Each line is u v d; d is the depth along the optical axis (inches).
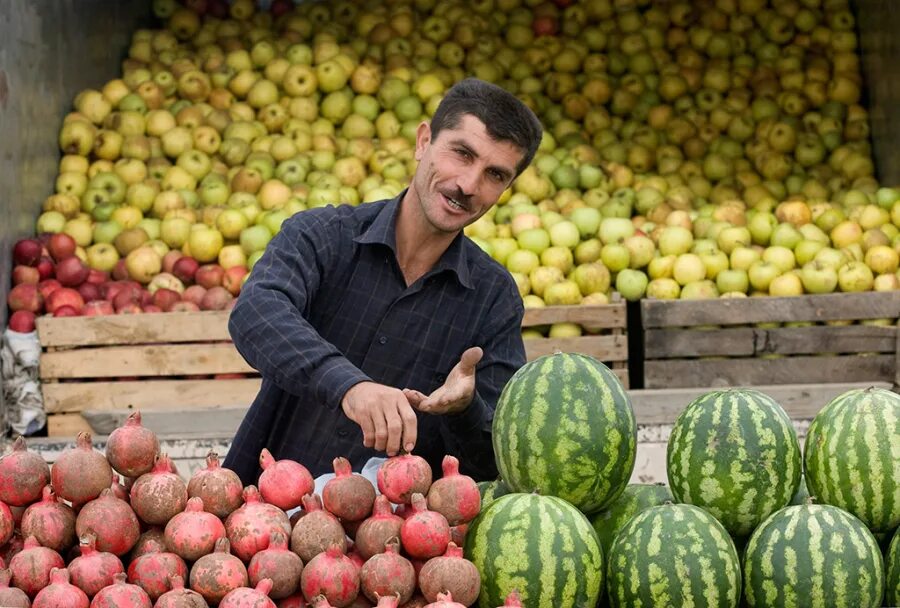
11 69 234.1
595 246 245.4
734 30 316.5
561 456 100.3
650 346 218.5
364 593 89.7
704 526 95.1
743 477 101.7
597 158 284.7
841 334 217.6
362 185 269.7
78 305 224.5
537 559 92.3
